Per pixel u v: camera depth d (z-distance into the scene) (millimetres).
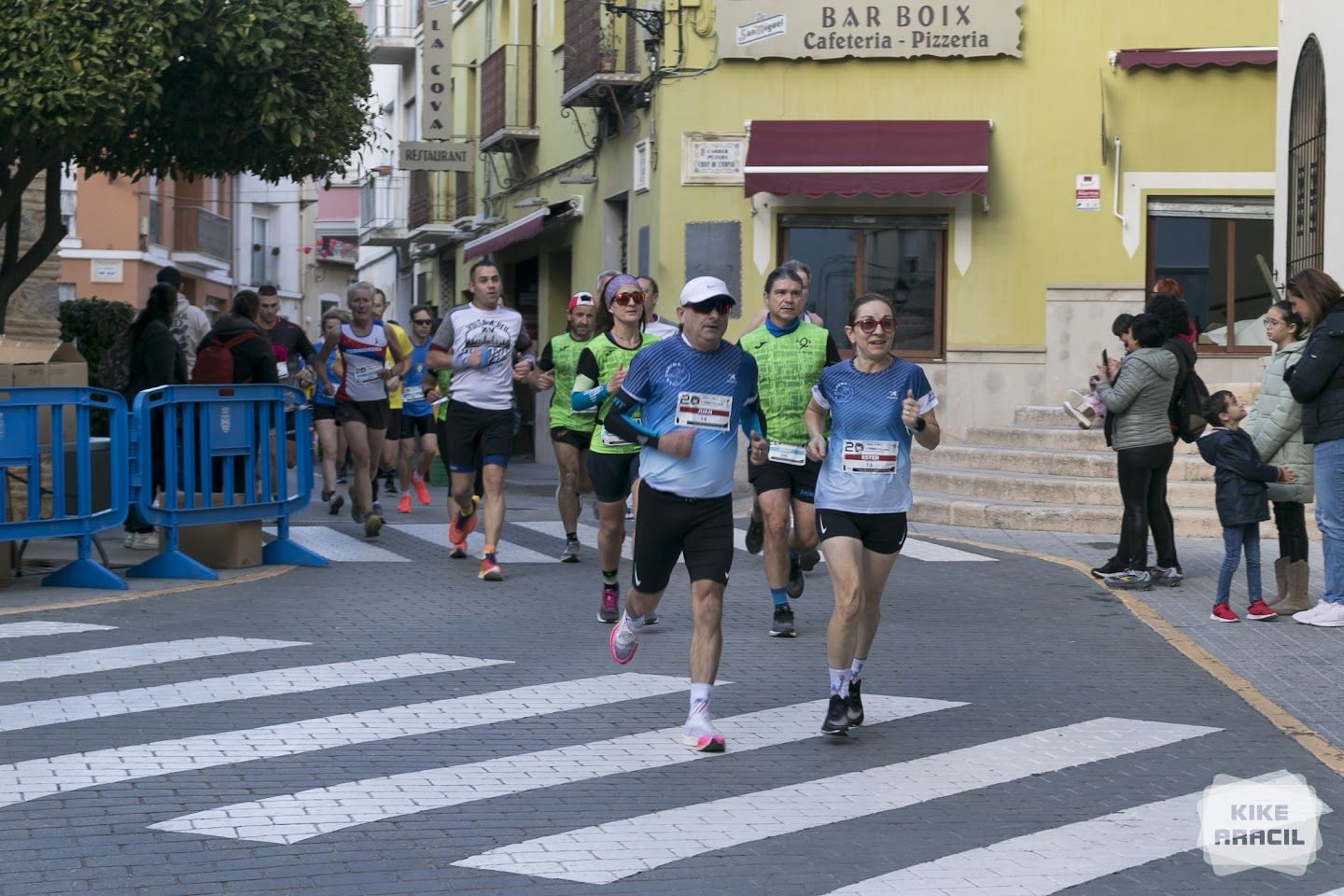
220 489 12742
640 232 22547
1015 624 11062
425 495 18625
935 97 21297
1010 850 6086
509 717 8109
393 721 7949
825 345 10375
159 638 9820
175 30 14070
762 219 21391
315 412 17375
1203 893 5645
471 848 5996
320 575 12617
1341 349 10688
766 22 21281
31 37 13273
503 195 31406
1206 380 21344
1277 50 20000
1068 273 21359
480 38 33844
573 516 13578
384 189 43562
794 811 6582
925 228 21438
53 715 7887
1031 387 21391
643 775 7113
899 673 9406
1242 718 8375
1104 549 15219
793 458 10375
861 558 7809
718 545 7711
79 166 16703
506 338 12742
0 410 11266
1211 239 21469
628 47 22922
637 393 7750
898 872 5809
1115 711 8500
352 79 15594
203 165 16406
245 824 6227
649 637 10328
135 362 14164
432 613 10992
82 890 5434
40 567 12898
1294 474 11117
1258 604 11234
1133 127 21297
